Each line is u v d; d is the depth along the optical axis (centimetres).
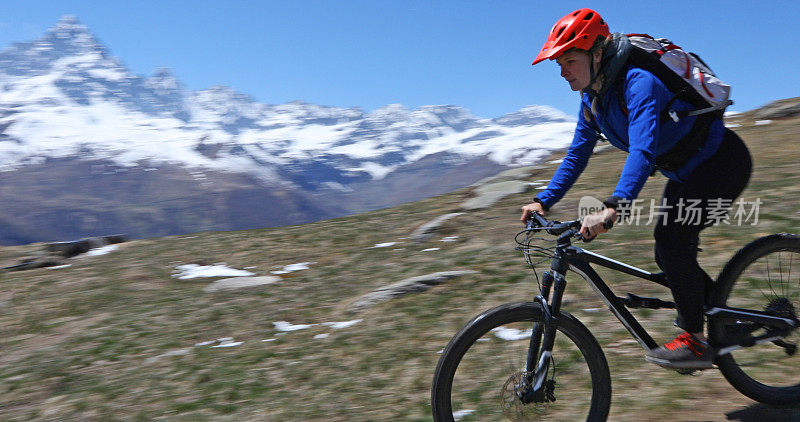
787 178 834
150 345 595
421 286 632
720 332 323
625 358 419
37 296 799
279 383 475
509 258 688
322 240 930
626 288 535
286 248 905
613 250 647
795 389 341
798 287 338
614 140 312
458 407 299
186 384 496
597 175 1078
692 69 292
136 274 853
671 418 338
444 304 589
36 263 974
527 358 302
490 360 299
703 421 332
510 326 303
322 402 430
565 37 283
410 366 469
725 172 300
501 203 957
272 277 769
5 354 617
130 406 468
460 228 852
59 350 609
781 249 338
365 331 557
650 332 450
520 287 596
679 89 288
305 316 632
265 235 1007
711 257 576
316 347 540
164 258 924
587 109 312
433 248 790
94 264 939
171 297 738
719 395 357
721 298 330
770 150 1096
